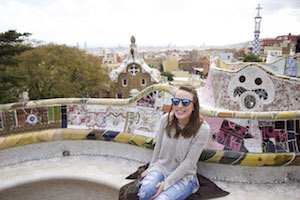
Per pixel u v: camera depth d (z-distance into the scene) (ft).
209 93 49.90
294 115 9.20
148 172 8.46
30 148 11.49
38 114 11.81
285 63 48.98
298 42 170.19
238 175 9.80
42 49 63.46
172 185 7.91
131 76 72.38
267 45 182.91
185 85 8.19
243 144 9.64
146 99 11.48
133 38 70.59
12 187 9.64
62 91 60.95
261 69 38.27
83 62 64.95
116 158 11.71
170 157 8.48
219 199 8.58
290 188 9.30
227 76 42.60
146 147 10.83
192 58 280.72
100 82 66.39
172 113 8.64
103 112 12.13
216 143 9.86
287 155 9.16
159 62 273.75
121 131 11.74
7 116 11.21
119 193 8.78
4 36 53.98
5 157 11.07
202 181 9.31
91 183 9.90
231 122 9.83
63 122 12.19
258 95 39.55
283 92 37.06
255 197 8.77
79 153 12.10
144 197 7.64
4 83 54.65
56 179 10.11
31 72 60.08
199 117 8.15
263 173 9.66
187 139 8.06
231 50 247.09
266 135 9.55
